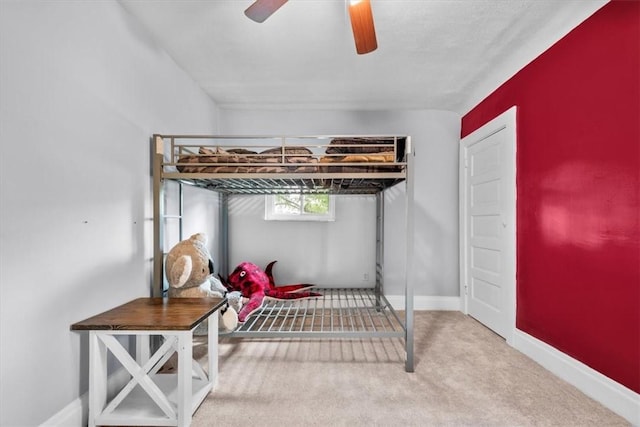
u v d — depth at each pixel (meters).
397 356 2.37
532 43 2.29
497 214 2.86
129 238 1.97
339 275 3.78
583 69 1.89
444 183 3.70
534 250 2.34
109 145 1.79
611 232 1.71
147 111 2.18
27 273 1.30
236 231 3.79
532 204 2.37
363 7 1.37
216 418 1.61
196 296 2.14
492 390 1.89
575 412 1.67
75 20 1.55
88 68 1.63
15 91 1.25
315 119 3.74
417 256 3.69
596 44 1.80
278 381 1.99
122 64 1.91
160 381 1.87
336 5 1.90
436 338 2.74
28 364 1.30
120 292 1.88
